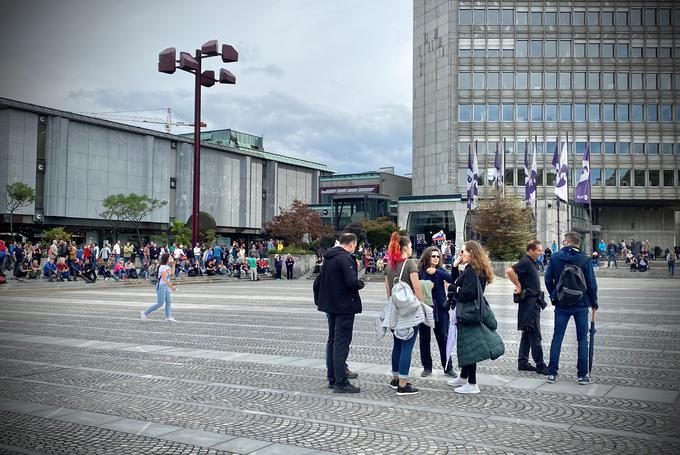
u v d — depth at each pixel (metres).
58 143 51.09
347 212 71.44
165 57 39.56
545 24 70.00
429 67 73.44
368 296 23.64
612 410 6.51
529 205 43.38
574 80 69.81
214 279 36.34
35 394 7.27
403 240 7.83
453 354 10.37
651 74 69.31
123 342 11.47
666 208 74.12
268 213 75.62
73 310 17.88
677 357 9.74
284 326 13.95
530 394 7.30
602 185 69.50
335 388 7.39
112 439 5.52
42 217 50.44
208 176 66.50
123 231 58.38
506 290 28.09
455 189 70.12
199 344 11.21
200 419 6.18
